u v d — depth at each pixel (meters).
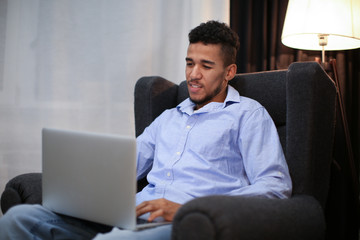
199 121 1.24
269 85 1.30
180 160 1.19
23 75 2.09
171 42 2.03
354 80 1.80
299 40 1.65
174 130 1.28
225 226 0.75
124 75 2.06
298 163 1.10
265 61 1.83
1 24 2.07
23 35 2.08
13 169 2.10
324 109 1.15
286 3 1.79
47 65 2.08
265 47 1.83
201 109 1.25
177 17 2.02
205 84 1.24
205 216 0.77
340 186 1.72
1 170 2.09
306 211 0.95
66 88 2.09
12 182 1.26
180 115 1.32
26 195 1.19
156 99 1.45
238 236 0.76
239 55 1.88
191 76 1.24
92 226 1.06
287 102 1.13
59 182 1.02
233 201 0.83
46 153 1.04
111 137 0.91
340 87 1.76
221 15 1.88
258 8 1.86
